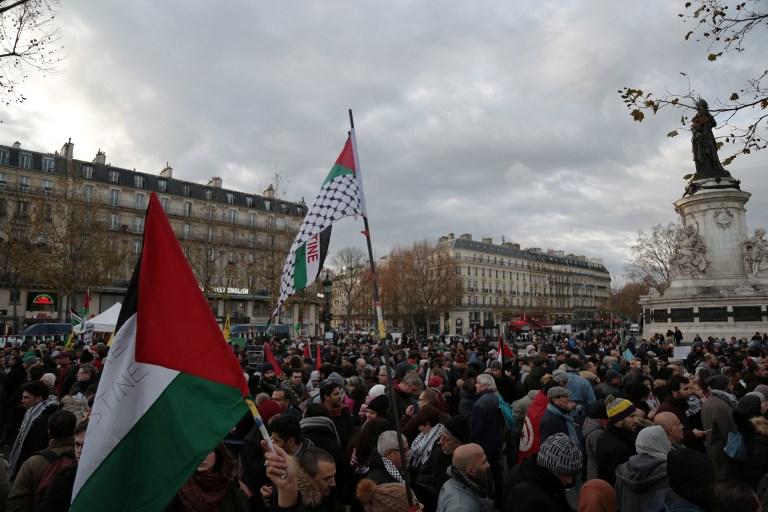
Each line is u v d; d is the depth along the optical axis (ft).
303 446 16.12
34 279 151.84
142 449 10.14
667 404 22.43
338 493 18.21
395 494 13.06
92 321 60.59
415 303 263.90
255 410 10.72
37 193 159.12
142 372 10.58
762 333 92.94
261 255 211.41
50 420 14.89
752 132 26.63
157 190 212.64
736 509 10.41
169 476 10.03
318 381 32.24
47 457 14.42
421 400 22.68
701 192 103.81
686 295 102.12
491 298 359.66
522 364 41.57
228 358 11.02
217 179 233.96
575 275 454.81
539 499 11.77
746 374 29.04
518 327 115.14
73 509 9.54
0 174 175.32
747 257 99.50
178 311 10.93
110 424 10.15
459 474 12.94
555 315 377.30
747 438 16.89
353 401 27.32
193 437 10.32
